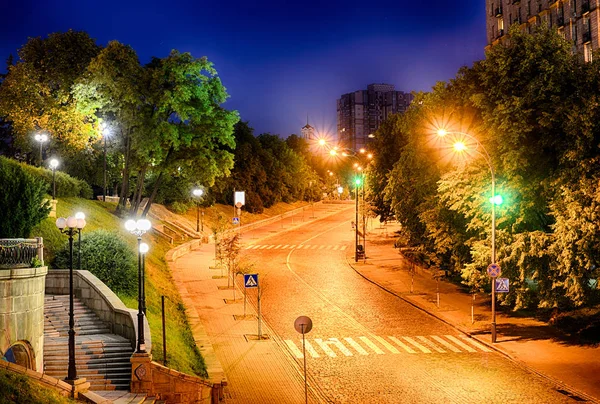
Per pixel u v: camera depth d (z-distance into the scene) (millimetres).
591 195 26234
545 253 28406
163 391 21750
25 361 20422
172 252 53250
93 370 23078
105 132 52188
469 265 32250
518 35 30188
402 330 32094
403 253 55562
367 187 64625
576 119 26797
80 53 51469
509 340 29375
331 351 28250
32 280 20438
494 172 31172
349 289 43250
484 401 21547
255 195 97062
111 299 27969
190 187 72875
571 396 21953
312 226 89125
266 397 22453
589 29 65000
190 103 48938
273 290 42656
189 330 31156
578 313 31812
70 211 42594
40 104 49781
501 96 30484
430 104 41062
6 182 29938
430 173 41375
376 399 21984
